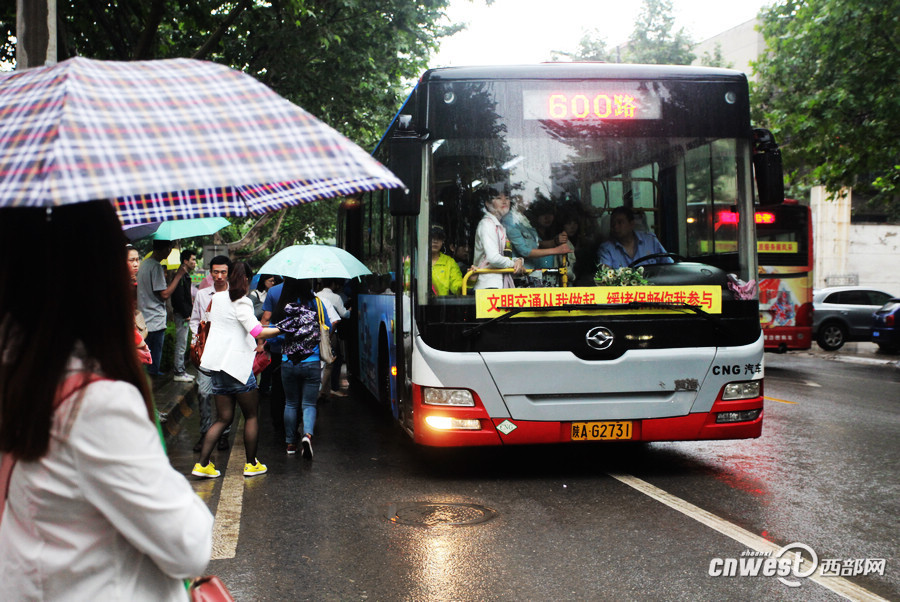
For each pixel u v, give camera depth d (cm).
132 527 144
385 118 1825
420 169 610
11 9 1227
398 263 753
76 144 137
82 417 141
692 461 742
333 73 1638
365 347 1076
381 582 434
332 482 665
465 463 738
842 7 1466
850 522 541
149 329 1072
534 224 639
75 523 145
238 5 1340
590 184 647
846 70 1527
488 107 644
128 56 1380
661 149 658
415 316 643
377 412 1064
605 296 638
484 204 638
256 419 692
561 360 630
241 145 151
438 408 627
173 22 1444
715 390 652
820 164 1723
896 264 3219
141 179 137
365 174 157
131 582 150
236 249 2933
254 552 485
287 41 1473
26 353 145
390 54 1719
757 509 574
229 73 167
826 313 2294
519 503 593
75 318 148
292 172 150
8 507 149
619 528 528
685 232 657
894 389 1346
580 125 652
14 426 141
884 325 2053
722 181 666
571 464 731
